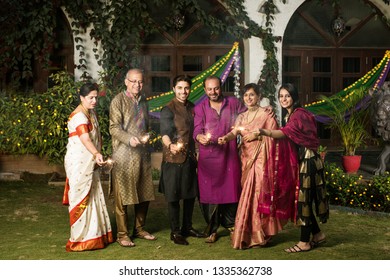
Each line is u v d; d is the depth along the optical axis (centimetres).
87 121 515
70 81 911
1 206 711
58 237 570
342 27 1027
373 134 1042
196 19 1002
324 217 509
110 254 512
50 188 824
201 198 534
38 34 938
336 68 1045
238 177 530
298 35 1032
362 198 702
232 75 1022
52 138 887
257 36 972
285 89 504
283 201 511
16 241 556
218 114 530
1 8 895
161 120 534
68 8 923
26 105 898
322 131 1051
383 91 823
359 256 503
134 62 946
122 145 529
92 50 945
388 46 1048
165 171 537
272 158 510
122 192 530
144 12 935
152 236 559
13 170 902
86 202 520
